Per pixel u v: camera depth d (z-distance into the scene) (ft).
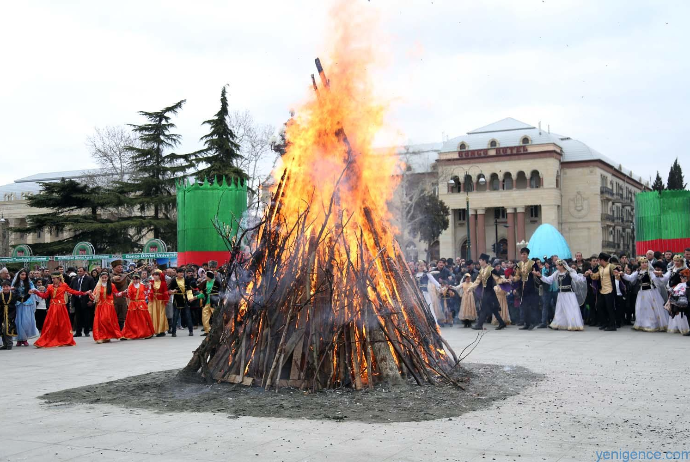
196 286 59.62
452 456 16.65
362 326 26.20
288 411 22.26
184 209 81.82
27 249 121.29
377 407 22.57
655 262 52.26
